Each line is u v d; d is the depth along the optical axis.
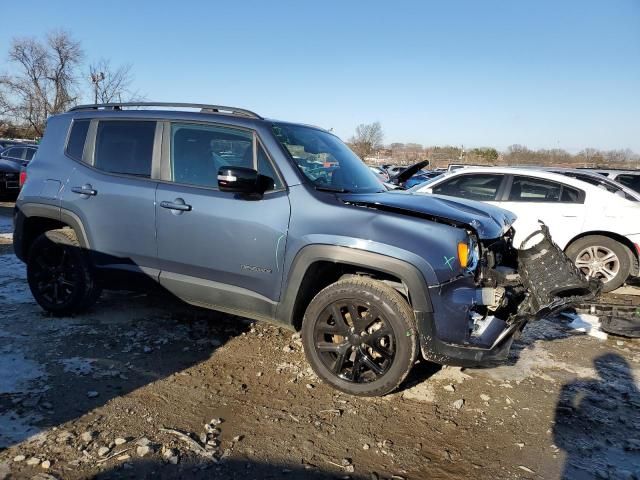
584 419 3.34
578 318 5.30
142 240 4.07
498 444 3.03
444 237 3.24
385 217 3.35
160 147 4.12
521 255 3.90
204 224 3.78
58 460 2.64
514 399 3.57
